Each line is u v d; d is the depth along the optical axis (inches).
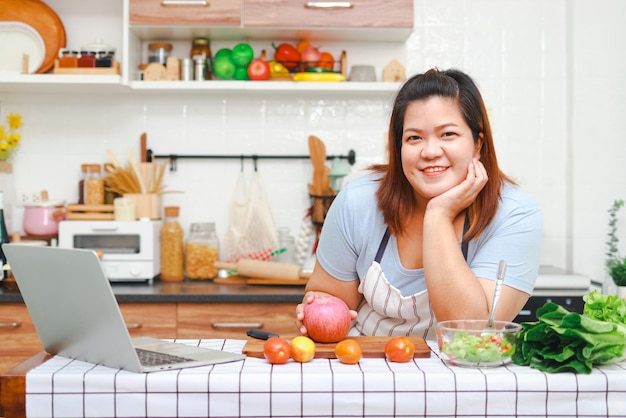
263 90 132.2
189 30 130.3
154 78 130.3
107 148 138.9
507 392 51.2
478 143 67.8
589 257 138.0
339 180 134.4
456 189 64.5
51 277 54.1
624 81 137.7
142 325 116.3
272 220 135.1
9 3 133.6
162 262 132.3
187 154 139.3
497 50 140.6
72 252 51.0
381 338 64.4
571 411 51.4
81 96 138.5
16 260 57.0
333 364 55.9
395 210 71.4
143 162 136.9
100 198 132.2
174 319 116.6
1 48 133.3
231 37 136.4
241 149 139.6
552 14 140.6
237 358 57.4
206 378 51.1
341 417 51.2
